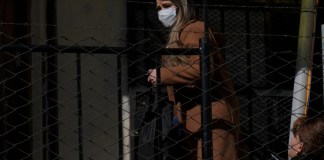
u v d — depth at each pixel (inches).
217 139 239.5
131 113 270.1
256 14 359.6
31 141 291.9
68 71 304.5
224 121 241.1
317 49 298.5
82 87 306.8
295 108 283.7
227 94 245.4
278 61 352.5
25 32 303.6
